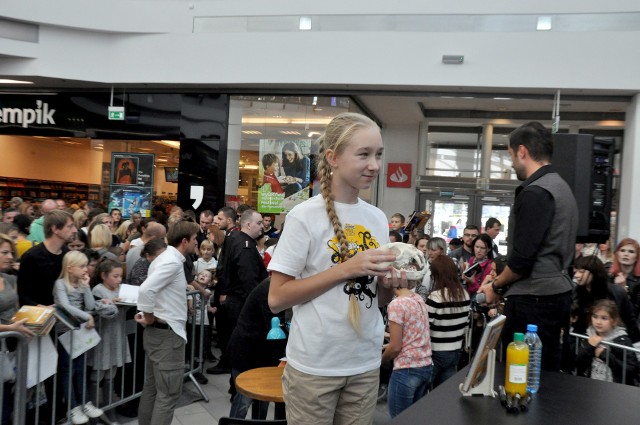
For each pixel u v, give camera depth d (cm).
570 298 260
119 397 507
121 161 1223
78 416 427
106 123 1203
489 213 1325
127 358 488
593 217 406
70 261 427
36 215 896
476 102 1149
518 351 174
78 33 1096
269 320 405
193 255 721
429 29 980
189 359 607
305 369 160
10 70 1087
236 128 1147
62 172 1770
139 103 1188
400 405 392
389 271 153
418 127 1382
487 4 953
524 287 258
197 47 1072
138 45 1095
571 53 922
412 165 1378
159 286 389
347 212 169
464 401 177
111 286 479
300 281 158
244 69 1052
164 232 575
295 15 1033
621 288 444
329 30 1018
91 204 995
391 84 995
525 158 274
